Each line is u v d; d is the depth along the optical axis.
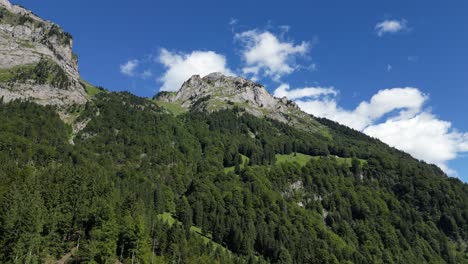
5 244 120.50
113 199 174.75
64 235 139.88
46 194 154.38
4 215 123.25
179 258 153.88
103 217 144.50
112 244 134.00
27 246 120.81
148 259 144.88
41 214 134.00
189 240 174.38
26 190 147.38
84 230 145.38
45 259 128.12
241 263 178.75
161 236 162.75
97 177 196.50
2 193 142.25
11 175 170.88
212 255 171.75
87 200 157.62
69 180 172.00
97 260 129.75
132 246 140.25
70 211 147.00
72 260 130.12
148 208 198.88
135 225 142.62
